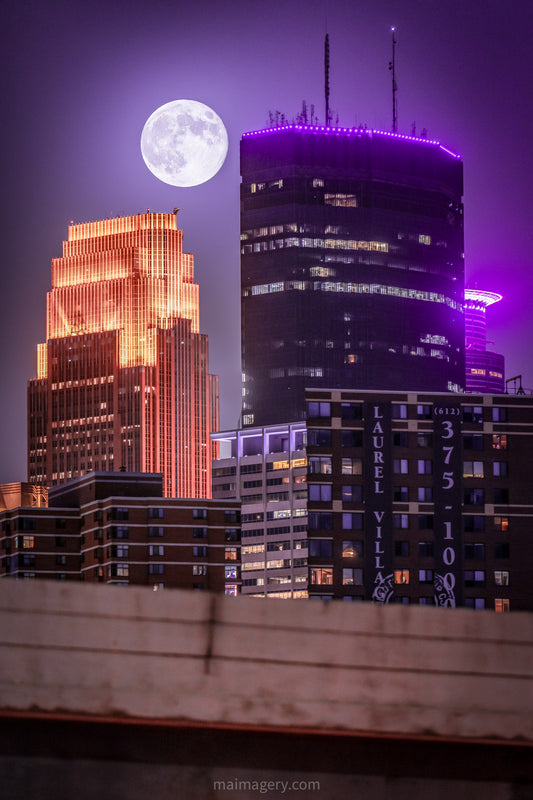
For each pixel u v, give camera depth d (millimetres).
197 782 43375
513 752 44344
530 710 44469
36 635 43750
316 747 44031
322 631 44625
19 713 43094
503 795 44031
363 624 44750
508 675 44719
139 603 44344
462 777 44125
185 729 43719
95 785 43094
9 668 43438
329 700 44062
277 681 44188
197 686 43938
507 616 45188
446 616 45062
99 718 43156
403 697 44344
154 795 43188
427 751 44250
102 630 44062
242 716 43500
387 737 43906
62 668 43594
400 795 43875
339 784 43750
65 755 43250
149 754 43469
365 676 44406
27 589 44000
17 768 42969
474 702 44469
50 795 42875
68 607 44062
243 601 44625
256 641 44406
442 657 44750
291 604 44750
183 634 44250
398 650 44719
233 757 43719
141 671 43875
